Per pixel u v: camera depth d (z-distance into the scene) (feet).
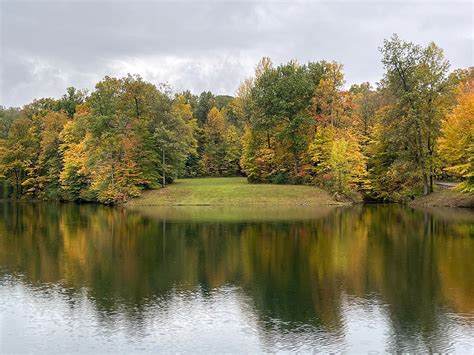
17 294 58.85
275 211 158.10
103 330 46.68
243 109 273.54
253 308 52.54
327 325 47.29
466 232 102.94
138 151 208.54
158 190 207.41
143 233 109.19
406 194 181.16
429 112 170.40
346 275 66.44
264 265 73.41
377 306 52.75
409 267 70.64
